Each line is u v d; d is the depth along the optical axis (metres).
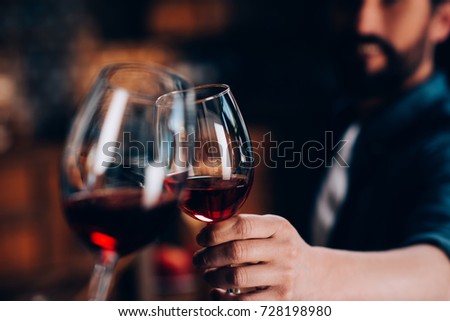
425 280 0.94
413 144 1.43
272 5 3.58
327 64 3.46
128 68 0.97
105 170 0.70
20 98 3.60
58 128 3.61
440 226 1.10
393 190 1.43
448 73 1.68
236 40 3.62
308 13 3.54
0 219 3.41
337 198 1.67
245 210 3.38
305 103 3.48
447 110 1.45
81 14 3.67
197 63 3.61
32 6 3.63
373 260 0.92
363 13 1.56
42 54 3.64
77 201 0.70
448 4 1.61
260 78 3.56
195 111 0.74
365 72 1.60
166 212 0.71
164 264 1.40
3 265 3.40
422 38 1.58
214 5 3.62
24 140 3.54
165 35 3.67
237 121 0.75
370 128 1.50
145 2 3.69
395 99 1.58
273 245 0.77
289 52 3.56
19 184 3.44
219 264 0.75
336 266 0.87
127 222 0.69
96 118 0.73
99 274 0.71
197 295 1.36
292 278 0.79
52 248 3.46
